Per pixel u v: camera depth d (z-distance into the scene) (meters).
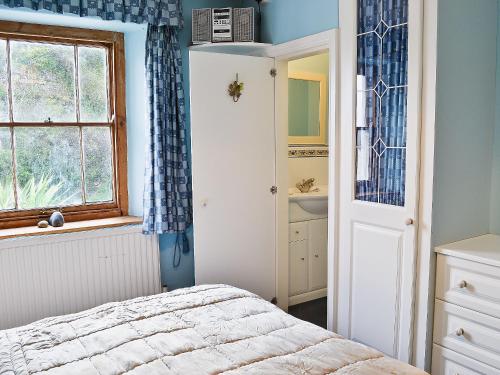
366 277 2.72
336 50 2.80
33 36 2.95
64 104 3.12
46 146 3.08
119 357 1.60
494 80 2.57
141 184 3.30
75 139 3.17
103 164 3.30
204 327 1.85
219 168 3.20
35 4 2.64
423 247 2.38
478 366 2.21
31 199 3.06
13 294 2.72
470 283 2.21
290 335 1.78
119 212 3.35
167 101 3.15
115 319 1.93
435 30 2.24
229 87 3.17
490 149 2.59
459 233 2.48
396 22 2.45
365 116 2.67
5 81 2.92
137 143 3.29
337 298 2.95
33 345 1.73
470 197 2.51
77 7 2.76
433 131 2.29
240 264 3.36
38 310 2.81
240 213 3.32
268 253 3.50
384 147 2.57
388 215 2.54
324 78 4.24
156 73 3.09
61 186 3.15
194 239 3.15
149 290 3.23
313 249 3.90
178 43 3.22
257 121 3.33
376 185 2.63
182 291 2.29
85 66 3.17
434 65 2.26
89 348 1.68
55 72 3.07
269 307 2.09
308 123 4.17
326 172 4.32
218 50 3.37
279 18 3.24
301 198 3.69
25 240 2.73
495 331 2.13
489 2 2.49
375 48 2.58
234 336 1.77
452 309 2.31
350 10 2.68
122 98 3.29
